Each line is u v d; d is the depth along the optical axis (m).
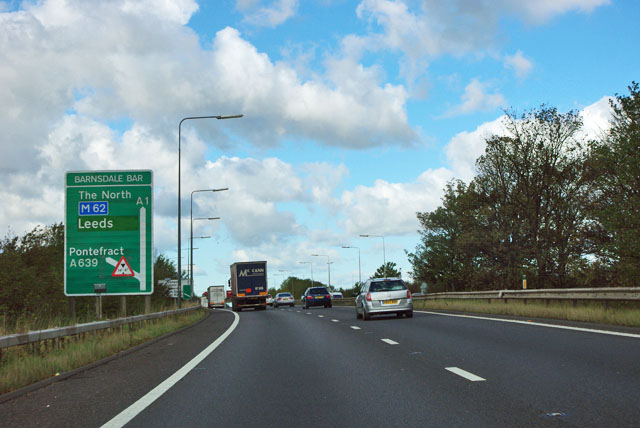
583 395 6.83
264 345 15.00
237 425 6.10
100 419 6.59
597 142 28.05
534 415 5.98
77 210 21.69
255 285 52.12
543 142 42.69
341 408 6.75
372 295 24.41
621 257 26.66
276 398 7.52
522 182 43.94
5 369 9.45
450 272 72.31
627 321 14.93
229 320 32.25
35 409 7.39
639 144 25.91
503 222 46.34
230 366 10.93
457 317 22.69
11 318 20.67
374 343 14.16
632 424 5.44
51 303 27.70
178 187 38.91
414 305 39.19
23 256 31.36
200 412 6.80
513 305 24.55
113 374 10.46
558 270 42.59
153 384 9.05
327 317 29.39
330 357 11.73
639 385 7.25
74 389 8.89
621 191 28.41
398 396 7.32
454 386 7.84
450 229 72.38
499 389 7.46
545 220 43.66
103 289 21.38
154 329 20.72
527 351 11.06
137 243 21.59
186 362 11.83
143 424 6.27
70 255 21.53
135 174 21.84
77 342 13.88
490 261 48.47
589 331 14.10
